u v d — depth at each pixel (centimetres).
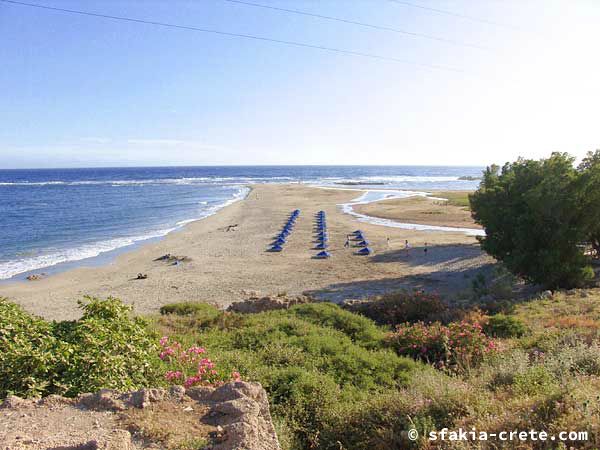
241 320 1589
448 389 714
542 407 583
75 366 660
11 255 3831
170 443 472
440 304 1830
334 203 7781
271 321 1489
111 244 4300
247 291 2495
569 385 622
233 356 1014
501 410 616
